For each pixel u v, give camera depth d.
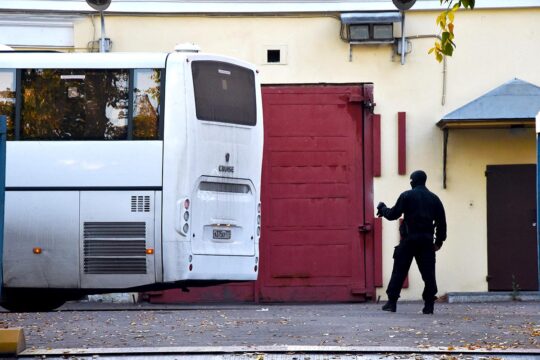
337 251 33.69
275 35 33.88
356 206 33.75
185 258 24.41
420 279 33.44
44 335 19.33
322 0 33.69
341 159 33.84
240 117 25.66
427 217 24.73
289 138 33.84
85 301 33.66
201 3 33.75
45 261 24.73
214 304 33.12
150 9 33.78
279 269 33.62
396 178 33.75
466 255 33.59
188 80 24.66
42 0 33.69
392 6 33.56
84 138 24.75
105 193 24.59
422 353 16.59
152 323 21.97
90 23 33.84
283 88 33.84
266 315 24.95
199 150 24.70
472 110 32.50
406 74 33.78
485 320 22.88
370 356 16.36
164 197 24.45
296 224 33.72
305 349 16.70
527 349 16.84
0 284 17.52
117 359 16.25
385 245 33.66
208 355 16.44
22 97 24.95
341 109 33.84
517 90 32.78
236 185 25.61
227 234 25.34
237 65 25.75
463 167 33.66
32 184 24.75
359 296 33.62
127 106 24.70
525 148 33.62
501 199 33.62
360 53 33.84
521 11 33.81
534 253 33.53
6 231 24.75
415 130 33.78
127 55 24.88
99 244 24.59
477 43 33.78
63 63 24.98
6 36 33.81
